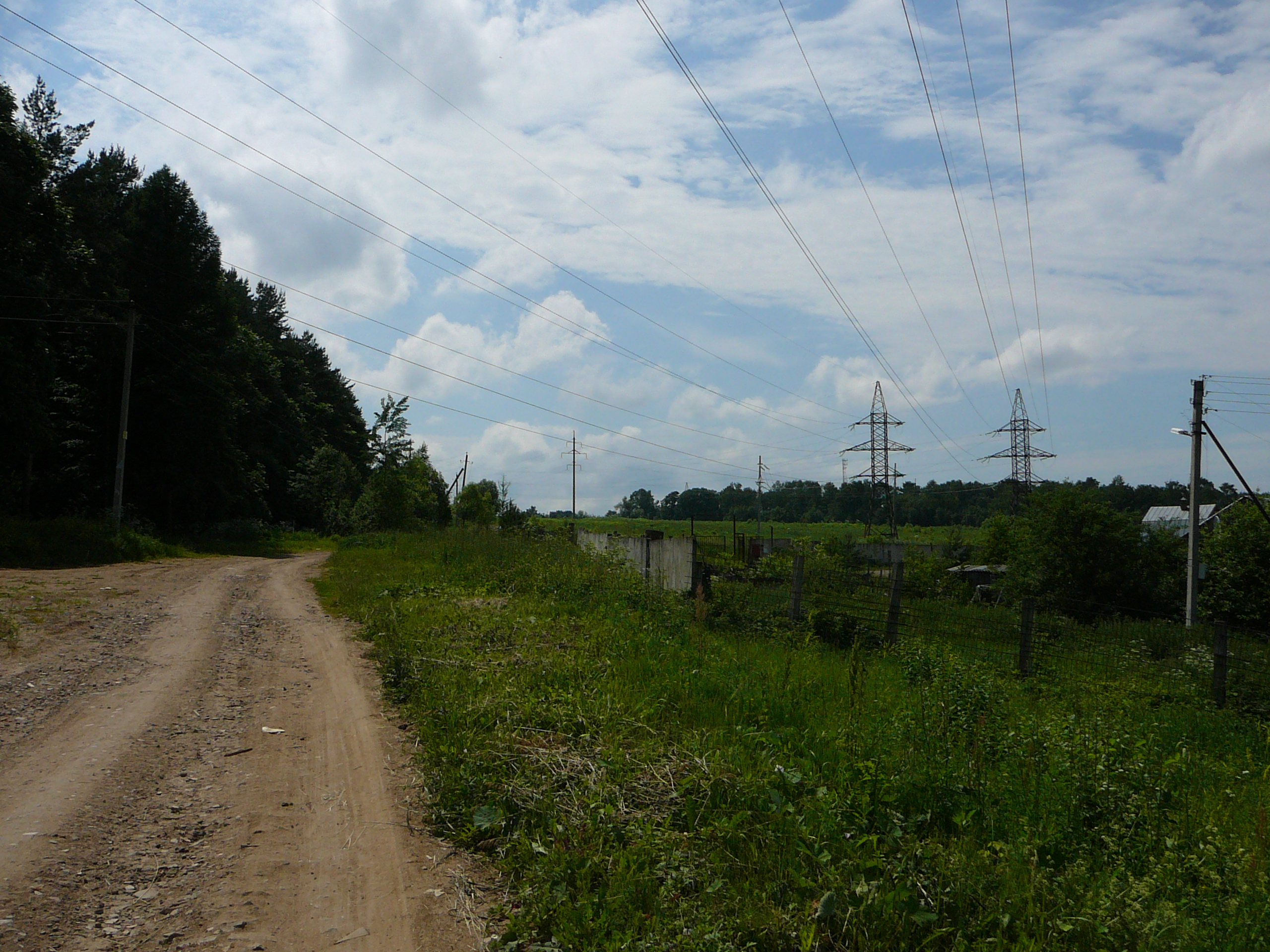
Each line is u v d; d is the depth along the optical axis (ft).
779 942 12.18
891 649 45.52
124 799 17.42
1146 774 19.40
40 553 71.77
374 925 13.01
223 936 12.44
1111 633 57.88
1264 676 45.09
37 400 88.58
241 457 139.64
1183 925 12.61
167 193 128.67
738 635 47.50
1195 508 72.28
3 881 13.43
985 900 13.38
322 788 18.71
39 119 124.98
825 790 17.30
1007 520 126.21
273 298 244.63
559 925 12.69
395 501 142.61
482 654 31.63
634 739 21.09
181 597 49.67
